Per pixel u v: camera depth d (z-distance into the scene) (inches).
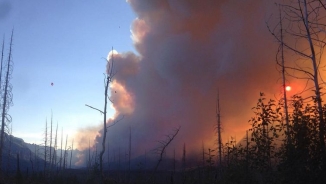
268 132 631.2
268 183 606.9
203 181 1061.1
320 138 530.3
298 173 533.0
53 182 2396.7
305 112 549.6
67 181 2368.4
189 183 1277.1
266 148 627.5
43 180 2512.3
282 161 564.1
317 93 546.9
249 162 668.7
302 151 538.6
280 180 563.8
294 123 552.7
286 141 576.4
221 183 783.7
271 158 623.5
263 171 627.5
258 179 661.3
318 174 522.9
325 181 517.7
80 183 2137.1
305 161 534.6
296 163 538.0
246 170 679.1
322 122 531.8
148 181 1619.1
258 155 635.5
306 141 538.9
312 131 538.6
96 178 1793.8
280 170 560.4
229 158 750.5
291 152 544.1
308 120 542.6
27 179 2411.4
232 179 694.5
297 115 554.3
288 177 543.2
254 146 651.5
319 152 529.0
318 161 530.0
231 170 707.4
